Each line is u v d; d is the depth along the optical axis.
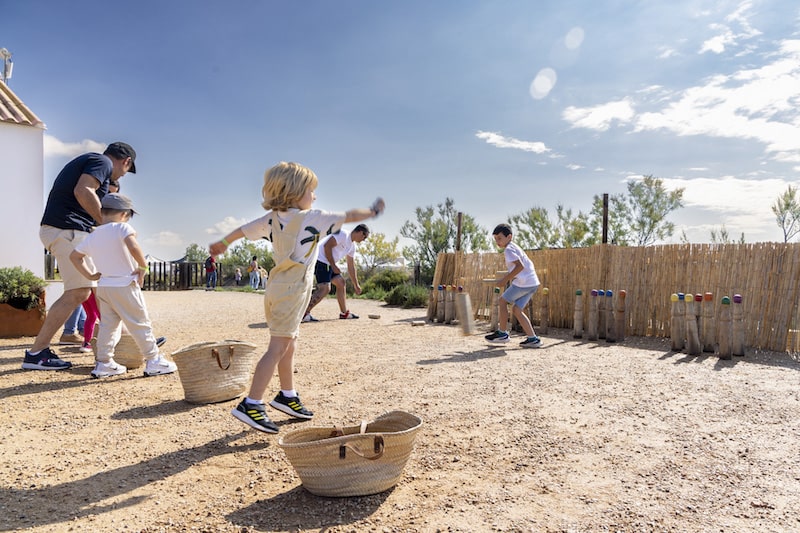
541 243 18.84
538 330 9.37
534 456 3.28
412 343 7.90
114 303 5.14
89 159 5.45
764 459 3.24
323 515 2.49
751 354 7.05
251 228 3.60
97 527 2.37
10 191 9.19
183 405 4.30
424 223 21.47
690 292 8.32
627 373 5.78
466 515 2.49
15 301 7.64
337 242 10.61
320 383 5.21
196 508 2.56
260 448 3.37
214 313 12.27
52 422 3.85
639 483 2.88
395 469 2.74
